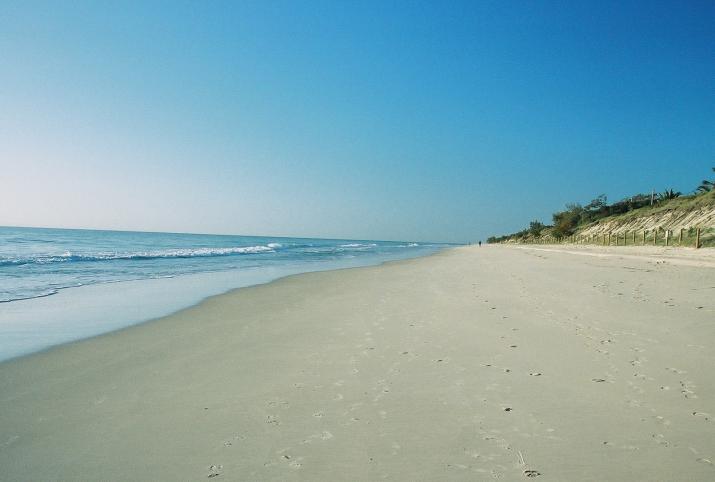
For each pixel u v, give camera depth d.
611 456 3.59
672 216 46.88
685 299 10.96
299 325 8.94
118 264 24.91
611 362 6.10
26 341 7.63
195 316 9.99
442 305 11.02
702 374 5.55
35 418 4.43
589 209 85.06
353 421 4.32
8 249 37.78
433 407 4.65
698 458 3.54
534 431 4.06
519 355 6.50
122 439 3.97
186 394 5.09
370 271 22.61
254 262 30.34
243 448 3.79
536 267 22.62
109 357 6.66
